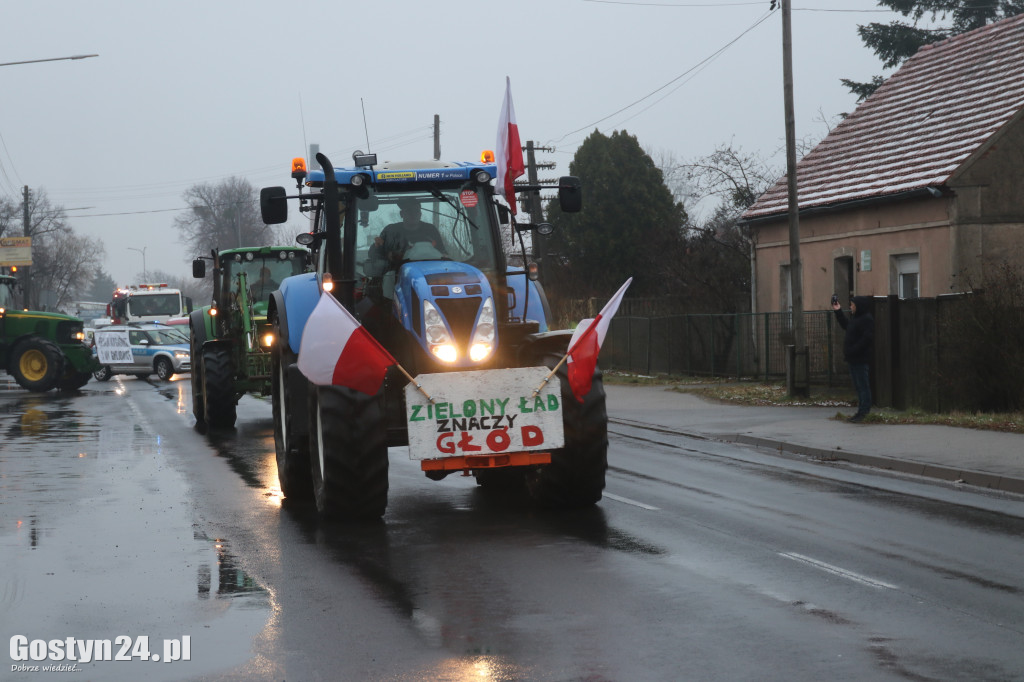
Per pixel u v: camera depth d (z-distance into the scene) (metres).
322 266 13.02
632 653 6.59
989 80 28.17
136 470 15.79
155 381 42.72
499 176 12.35
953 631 6.98
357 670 6.38
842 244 29.34
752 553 9.42
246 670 6.43
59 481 14.63
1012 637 6.84
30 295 85.69
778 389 26.86
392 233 12.40
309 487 13.05
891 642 6.75
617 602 7.80
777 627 7.11
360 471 11.05
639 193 53.19
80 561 9.52
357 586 8.46
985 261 24.98
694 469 15.12
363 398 11.12
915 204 26.38
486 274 12.48
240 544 10.21
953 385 19.83
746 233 34.84
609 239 53.06
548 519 11.28
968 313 19.52
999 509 11.69
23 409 28.17
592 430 11.43
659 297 41.81
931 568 8.80
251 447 18.86
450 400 10.77
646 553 9.47
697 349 33.75
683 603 7.75
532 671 6.28
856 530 10.48
